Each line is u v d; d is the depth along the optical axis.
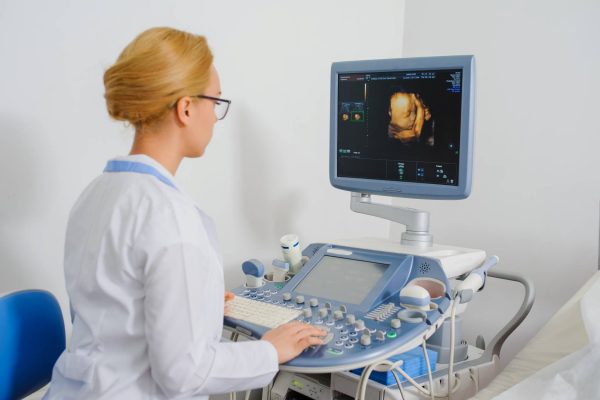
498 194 1.98
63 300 1.55
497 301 1.98
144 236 0.89
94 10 1.52
